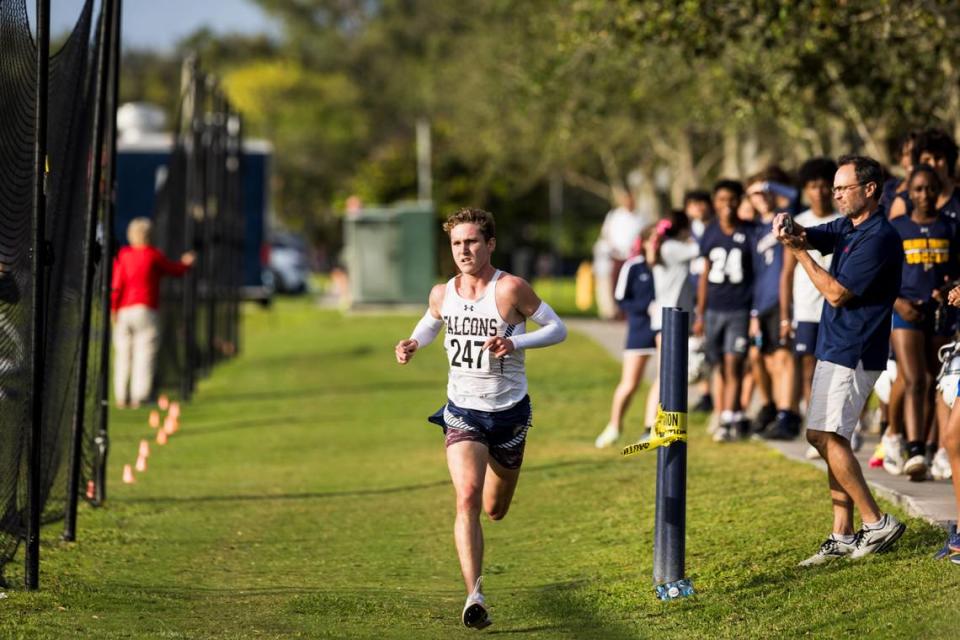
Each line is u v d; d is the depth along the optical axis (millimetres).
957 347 22938
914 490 27359
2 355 24094
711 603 21547
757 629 19922
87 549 27969
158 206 57844
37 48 23156
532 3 79000
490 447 22250
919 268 28625
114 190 33062
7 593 23078
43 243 23562
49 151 25859
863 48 43312
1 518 24375
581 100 72812
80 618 21562
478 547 20812
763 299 38031
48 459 28500
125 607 22656
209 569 26797
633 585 23406
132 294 55719
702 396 45562
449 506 32969
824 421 22656
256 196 113438
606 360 69812
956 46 41469
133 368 56156
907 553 22688
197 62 61188
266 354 81125
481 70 116000
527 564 26859
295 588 24875
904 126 48750
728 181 38375
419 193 165250
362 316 109750
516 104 84875
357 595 24125
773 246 37875
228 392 61875
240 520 32062
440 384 62281
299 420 51344
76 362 31438
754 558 24078
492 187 162250
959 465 21859
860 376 22500
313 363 74188
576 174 161375
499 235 174000
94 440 33625
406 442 45031
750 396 40938
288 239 192750
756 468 33125
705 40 42906
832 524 25719
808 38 42188
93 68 29781
